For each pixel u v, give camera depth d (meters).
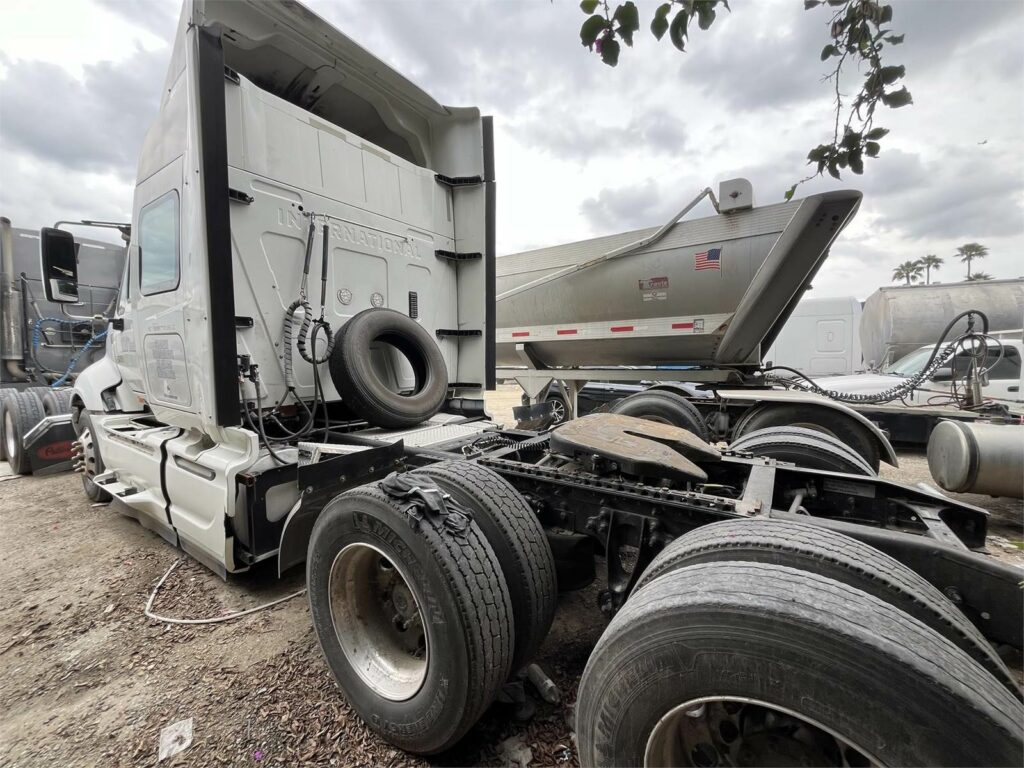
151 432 3.47
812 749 1.07
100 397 4.29
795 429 3.00
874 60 1.19
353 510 1.78
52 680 2.18
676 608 1.14
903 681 0.91
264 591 2.89
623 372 6.76
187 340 2.67
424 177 3.85
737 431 4.69
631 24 1.17
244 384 2.73
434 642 1.55
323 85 3.29
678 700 1.10
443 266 4.05
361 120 3.76
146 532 3.88
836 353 11.95
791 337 12.45
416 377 3.72
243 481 2.47
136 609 2.73
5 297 7.03
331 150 3.17
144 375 3.37
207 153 2.38
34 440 5.62
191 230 2.50
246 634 2.47
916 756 0.89
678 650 1.10
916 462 6.16
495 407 13.05
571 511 2.02
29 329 7.15
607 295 6.24
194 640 2.43
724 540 1.36
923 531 1.93
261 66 3.03
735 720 1.16
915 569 1.45
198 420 2.72
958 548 1.46
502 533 1.79
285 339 2.91
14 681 2.18
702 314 5.67
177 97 2.66
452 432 3.32
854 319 11.82
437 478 1.97
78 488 5.25
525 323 7.16
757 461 2.34
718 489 2.31
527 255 6.97
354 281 3.34
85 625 2.60
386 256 3.55
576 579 2.13
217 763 1.69
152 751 1.75
